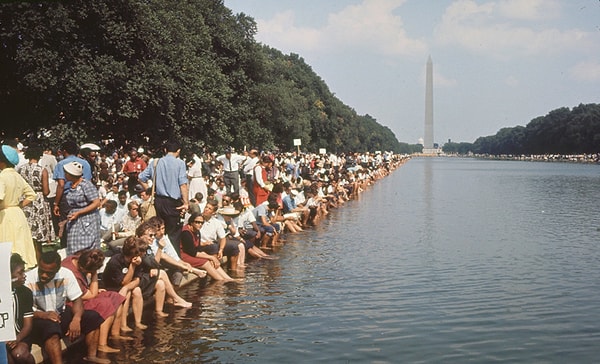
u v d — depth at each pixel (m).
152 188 13.70
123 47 33.16
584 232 24.16
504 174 93.19
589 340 9.70
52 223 14.44
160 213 13.53
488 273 15.30
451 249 19.48
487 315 11.18
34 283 8.48
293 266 16.42
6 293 6.78
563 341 9.66
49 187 14.03
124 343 9.60
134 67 33.44
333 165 57.12
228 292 13.23
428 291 13.21
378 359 8.80
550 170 113.94
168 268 13.36
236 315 11.26
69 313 9.04
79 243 11.08
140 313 10.65
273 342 9.60
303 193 28.64
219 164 28.45
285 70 114.44
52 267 8.36
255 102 61.50
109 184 22.81
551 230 24.80
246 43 59.19
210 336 9.96
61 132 30.00
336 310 11.61
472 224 27.06
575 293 13.03
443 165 155.75
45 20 29.00
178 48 37.72
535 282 14.16
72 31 30.86
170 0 44.06
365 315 11.20
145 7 34.91
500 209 34.88
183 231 14.35
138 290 10.63
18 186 10.40
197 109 39.75
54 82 29.14
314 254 18.52
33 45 28.92
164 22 38.66
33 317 8.44
